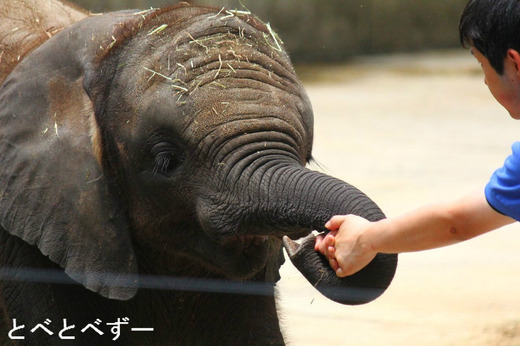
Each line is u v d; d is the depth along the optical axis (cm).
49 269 821
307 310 1225
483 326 1149
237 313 854
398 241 582
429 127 2664
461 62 4178
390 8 4491
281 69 749
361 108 2994
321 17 4259
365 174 2042
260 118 710
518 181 530
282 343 870
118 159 767
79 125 773
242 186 694
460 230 560
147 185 757
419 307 1226
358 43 4384
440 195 1842
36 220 775
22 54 896
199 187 724
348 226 610
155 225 773
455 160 2202
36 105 792
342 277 640
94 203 766
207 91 721
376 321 1176
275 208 674
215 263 754
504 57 533
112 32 782
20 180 783
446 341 1102
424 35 4600
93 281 766
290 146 709
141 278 820
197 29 755
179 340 876
